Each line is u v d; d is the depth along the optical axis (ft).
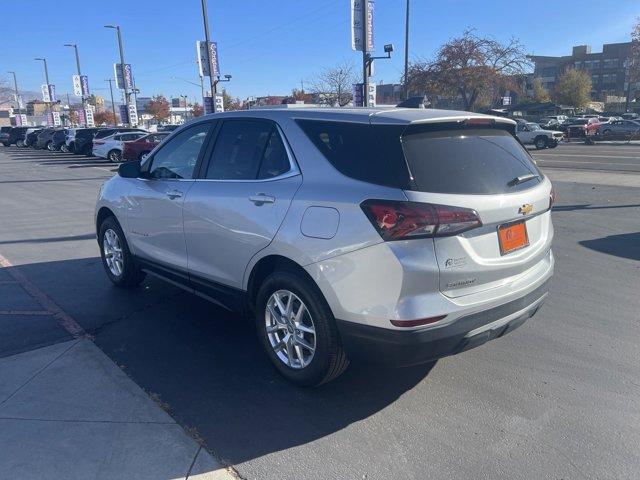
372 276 10.02
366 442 10.23
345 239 10.28
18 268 22.09
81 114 202.39
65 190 52.24
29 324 15.80
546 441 10.18
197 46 85.97
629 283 19.27
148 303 17.61
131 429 10.57
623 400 11.55
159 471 9.37
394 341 9.96
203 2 83.20
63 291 18.92
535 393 11.87
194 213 13.94
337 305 10.54
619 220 30.25
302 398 11.79
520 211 11.07
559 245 24.88
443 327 10.01
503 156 11.73
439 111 11.48
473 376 12.64
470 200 10.18
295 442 10.25
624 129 119.44
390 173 10.14
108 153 94.53
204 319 16.24
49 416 10.96
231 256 12.97
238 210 12.50
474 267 10.33
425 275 9.77
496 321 10.89
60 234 29.17
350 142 10.93
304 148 11.64
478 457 9.75
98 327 15.60
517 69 112.06
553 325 15.56
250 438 10.37
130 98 131.95
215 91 88.17
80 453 9.81
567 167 63.57
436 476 9.27
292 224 11.21
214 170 13.91
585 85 249.14
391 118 10.52
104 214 19.11
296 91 167.63
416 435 10.43
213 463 9.62
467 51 107.45
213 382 12.48
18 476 9.19
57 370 12.95
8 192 50.96
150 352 14.01
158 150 16.39
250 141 13.06
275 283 11.82
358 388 12.17
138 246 17.06
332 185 10.83
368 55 63.62
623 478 9.18
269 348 12.59
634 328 15.29
